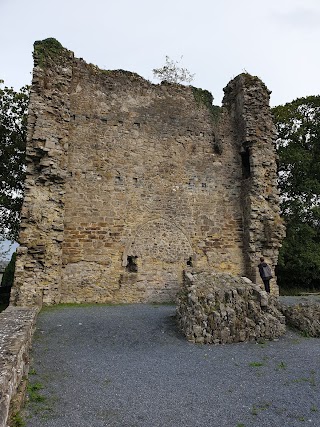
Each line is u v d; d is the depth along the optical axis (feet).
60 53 38.75
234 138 47.29
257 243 42.60
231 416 12.59
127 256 38.47
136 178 40.75
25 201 34.09
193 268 40.93
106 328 24.36
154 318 27.91
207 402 13.67
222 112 47.62
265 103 46.75
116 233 38.52
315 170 66.85
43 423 11.47
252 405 13.53
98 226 37.88
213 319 23.54
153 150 42.39
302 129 69.62
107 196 38.91
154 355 19.62
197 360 19.06
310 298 40.78
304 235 64.85
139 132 42.14
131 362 18.19
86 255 36.76
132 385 15.08
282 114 71.31
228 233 43.70
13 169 59.57
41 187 34.96
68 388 14.42
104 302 36.37
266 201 44.06
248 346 22.36
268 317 25.08
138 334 23.47
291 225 66.18
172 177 42.65
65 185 36.86
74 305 33.63
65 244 36.14
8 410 9.84
